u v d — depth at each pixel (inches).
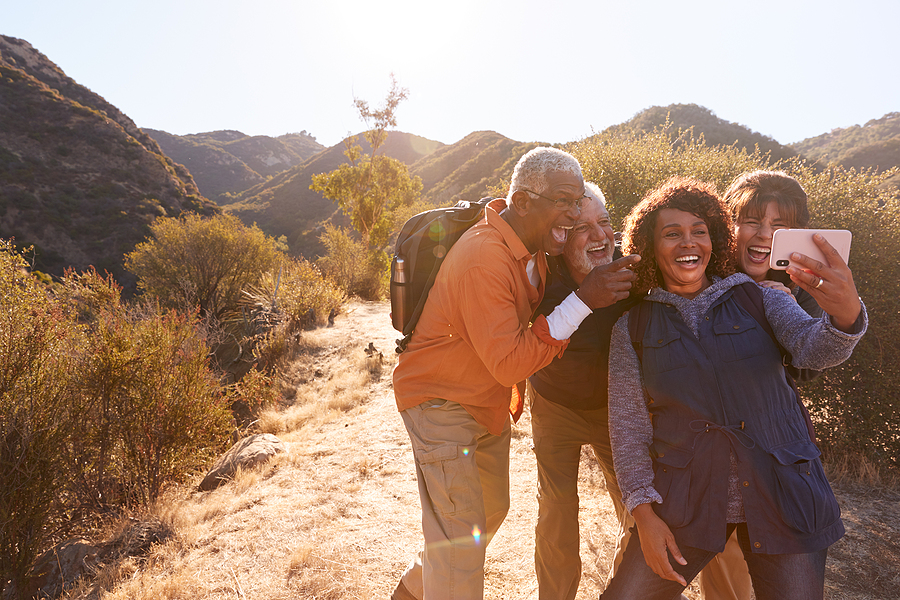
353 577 119.3
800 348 56.3
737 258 82.3
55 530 193.9
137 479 225.6
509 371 63.6
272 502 168.7
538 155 67.7
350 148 1235.9
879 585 110.0
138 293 1101.1
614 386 66.8
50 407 200.2
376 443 216.5
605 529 130.1
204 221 1085.8
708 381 58.2
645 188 230.1
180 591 122.5
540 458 92.4
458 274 66.0
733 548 82.4
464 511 69.6
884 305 167.8
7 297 207.6
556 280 85.0
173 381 243.4
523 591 109.0
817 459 57.7
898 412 163.5
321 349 453.1
